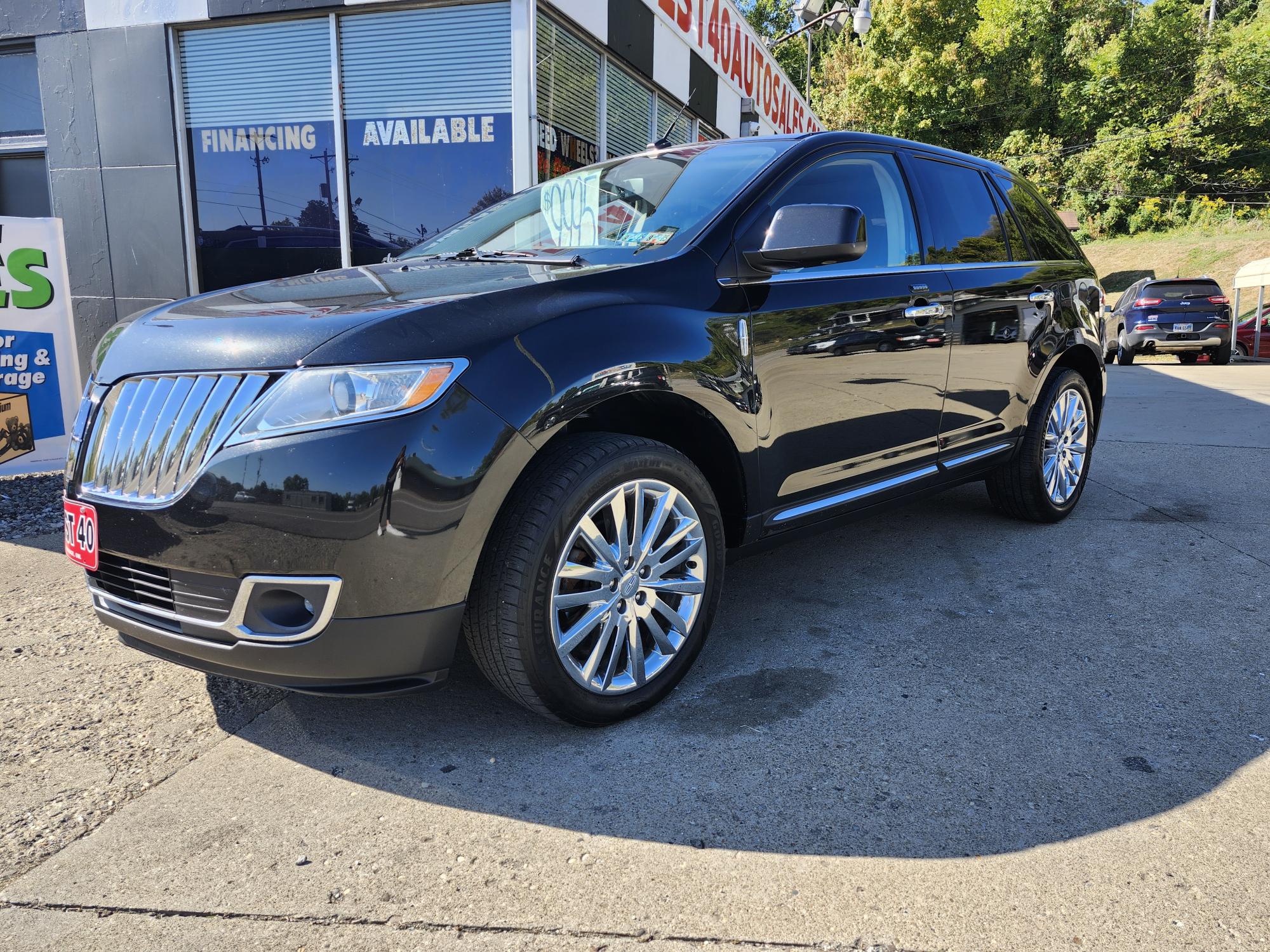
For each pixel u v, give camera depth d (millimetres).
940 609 3184
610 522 2266
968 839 1862
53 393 4965
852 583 3479
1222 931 1584
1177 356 19953
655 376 2293
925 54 40031
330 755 2258
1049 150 42250
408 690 2055
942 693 2523
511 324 2117
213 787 2119
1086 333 4277
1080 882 1726
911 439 3275
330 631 1940
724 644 2891
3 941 1606
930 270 3344
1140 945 1555
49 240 4863
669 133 3453
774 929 1614
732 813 1968
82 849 1882
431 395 1949
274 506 1903
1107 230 43812
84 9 7078
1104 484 5234
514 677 2146
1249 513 4492
